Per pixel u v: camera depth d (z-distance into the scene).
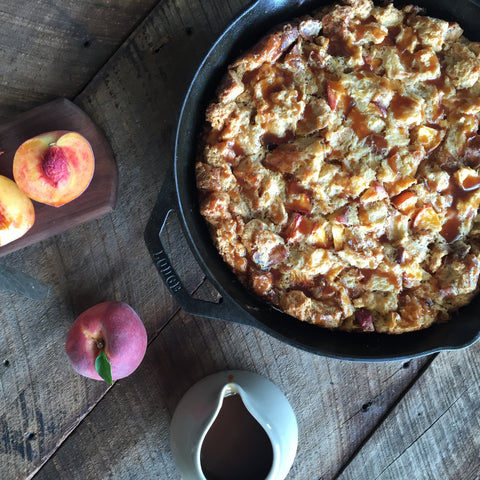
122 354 0.60
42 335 0.66
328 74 0.59
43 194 0.60
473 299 0.59
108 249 0.66
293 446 0.62
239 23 0.57
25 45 0.63
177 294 0.56
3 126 0.62
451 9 0.59
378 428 0.68
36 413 0.66
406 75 0.59
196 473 0.59
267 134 0.59
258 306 0.60
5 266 0.63
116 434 0.67
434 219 0.58
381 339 0.59
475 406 0.69
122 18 0.64
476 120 0.59
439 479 0.69
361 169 0.58
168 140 0.65
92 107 0.65
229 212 0.59
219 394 0.60
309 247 0.59
